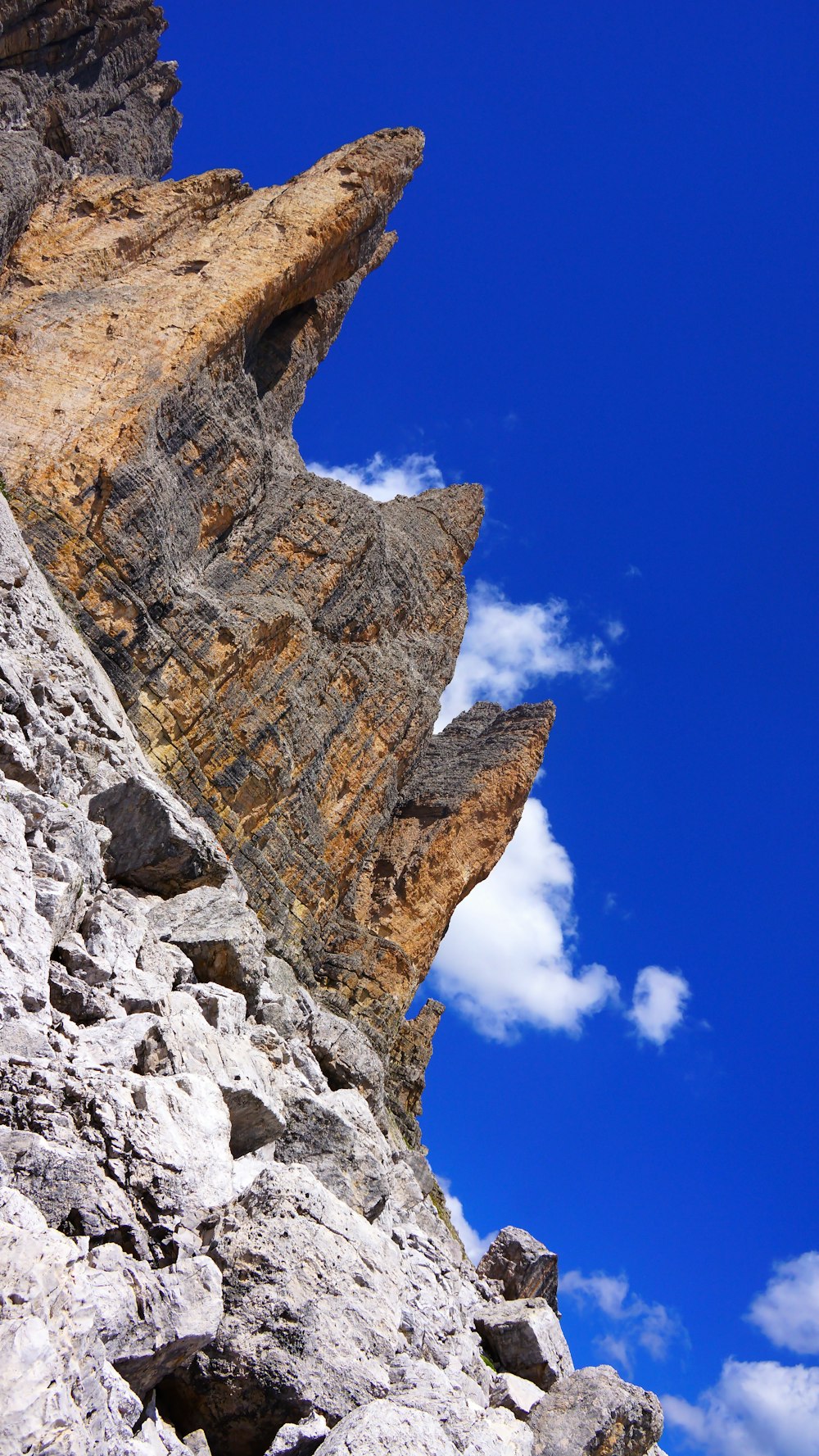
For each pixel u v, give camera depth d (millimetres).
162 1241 12750
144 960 19906
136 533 39312
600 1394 20312
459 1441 13789
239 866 40531
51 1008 15172
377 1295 15891
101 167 64375
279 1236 15523
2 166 49062
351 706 49219
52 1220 11883
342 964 44531
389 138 57156
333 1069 29922
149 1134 13727
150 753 37594
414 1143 43562
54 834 19219
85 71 66375
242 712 41906
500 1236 32562
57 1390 9250
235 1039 20812
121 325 44938
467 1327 23703
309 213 51844
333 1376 13977
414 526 62625
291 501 50500
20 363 41875
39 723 23547
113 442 39938
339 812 47875
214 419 45188
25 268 48531
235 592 45438
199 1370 13531
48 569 36219
